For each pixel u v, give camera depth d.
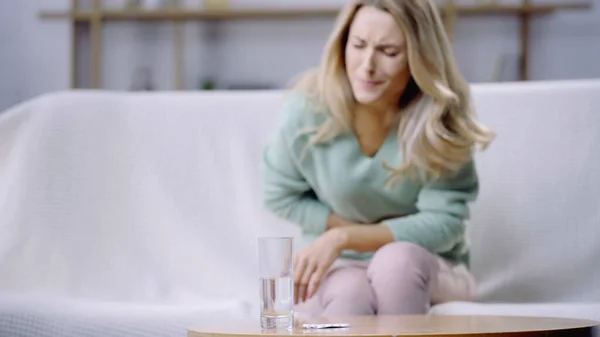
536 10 5.17
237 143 2.74
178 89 5.30
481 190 2.64
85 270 2.63
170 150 2.76
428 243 2.25
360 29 2.25
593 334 1.49
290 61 5.27
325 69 2.31
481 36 5.25
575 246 2.58
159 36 5.34
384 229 2.22
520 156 2.65
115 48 5.36
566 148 2.64
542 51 5.24
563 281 2.57
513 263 2.59
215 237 2.68
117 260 2.66
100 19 5.27
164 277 2.65
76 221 2.67
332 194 2.32
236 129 2.76
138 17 5.27
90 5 5.41
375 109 2.29
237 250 2.66
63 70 5.28
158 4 5.25
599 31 5.22
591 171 2.62
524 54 5.20
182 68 5.33
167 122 2.78
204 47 5.32
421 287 2.02
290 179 2.37
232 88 5.27
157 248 2.69
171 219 2.70
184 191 2.73
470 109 2.36
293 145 2.33
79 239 2.66
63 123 2.74
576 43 5.24
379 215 2.36
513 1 5.28
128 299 2.59
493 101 2.69
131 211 2.71
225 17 5.26
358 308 1.98
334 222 2.36
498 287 2.57
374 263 2.05
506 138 2.66
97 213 2.70
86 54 5.37
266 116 2.76
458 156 2.27
